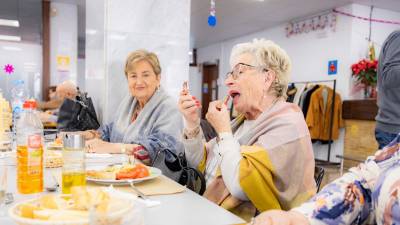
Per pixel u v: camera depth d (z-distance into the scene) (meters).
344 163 5.04
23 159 0.94
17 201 0.88
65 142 0.93
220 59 8.37
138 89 2.16
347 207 0.86
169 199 0.94
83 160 0.93
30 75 7.27
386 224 0.79
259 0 4.93
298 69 6.08
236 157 1.13
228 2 5.05
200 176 1.39
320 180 1.19
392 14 5.35
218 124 1.23
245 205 1.17
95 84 2.59
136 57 2.16
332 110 5.07
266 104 1.31
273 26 6.62
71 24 5.48
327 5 5.15
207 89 9.08
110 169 1.16
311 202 0.89
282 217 0.81
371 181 0.90
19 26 6.97
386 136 2.05
